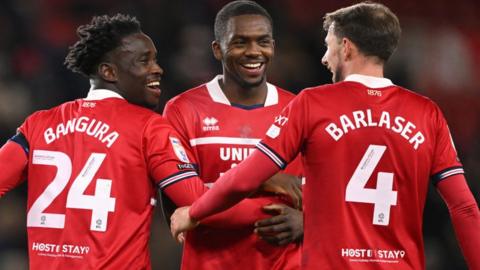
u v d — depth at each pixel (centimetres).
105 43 1364
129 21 1391
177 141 1351
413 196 1262
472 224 1262
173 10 3625
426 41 4003
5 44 3694
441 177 1280
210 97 1481
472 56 4047
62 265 1291
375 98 1263
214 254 1462
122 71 1366
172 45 3525
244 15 1423
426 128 1269
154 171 1316
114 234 1290
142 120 1334
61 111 1360
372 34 1274
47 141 1335
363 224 1243
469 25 4122
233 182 1238
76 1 3803
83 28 1391
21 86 3519
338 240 1238
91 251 1281
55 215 1308
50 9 3819
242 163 1254
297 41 3722
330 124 1248
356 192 1243
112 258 1280
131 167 1305
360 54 1283
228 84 1478
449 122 3906
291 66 3597
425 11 4062
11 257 3062
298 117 1254
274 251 1456
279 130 1251
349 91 1265
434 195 3209
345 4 3944
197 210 1271
